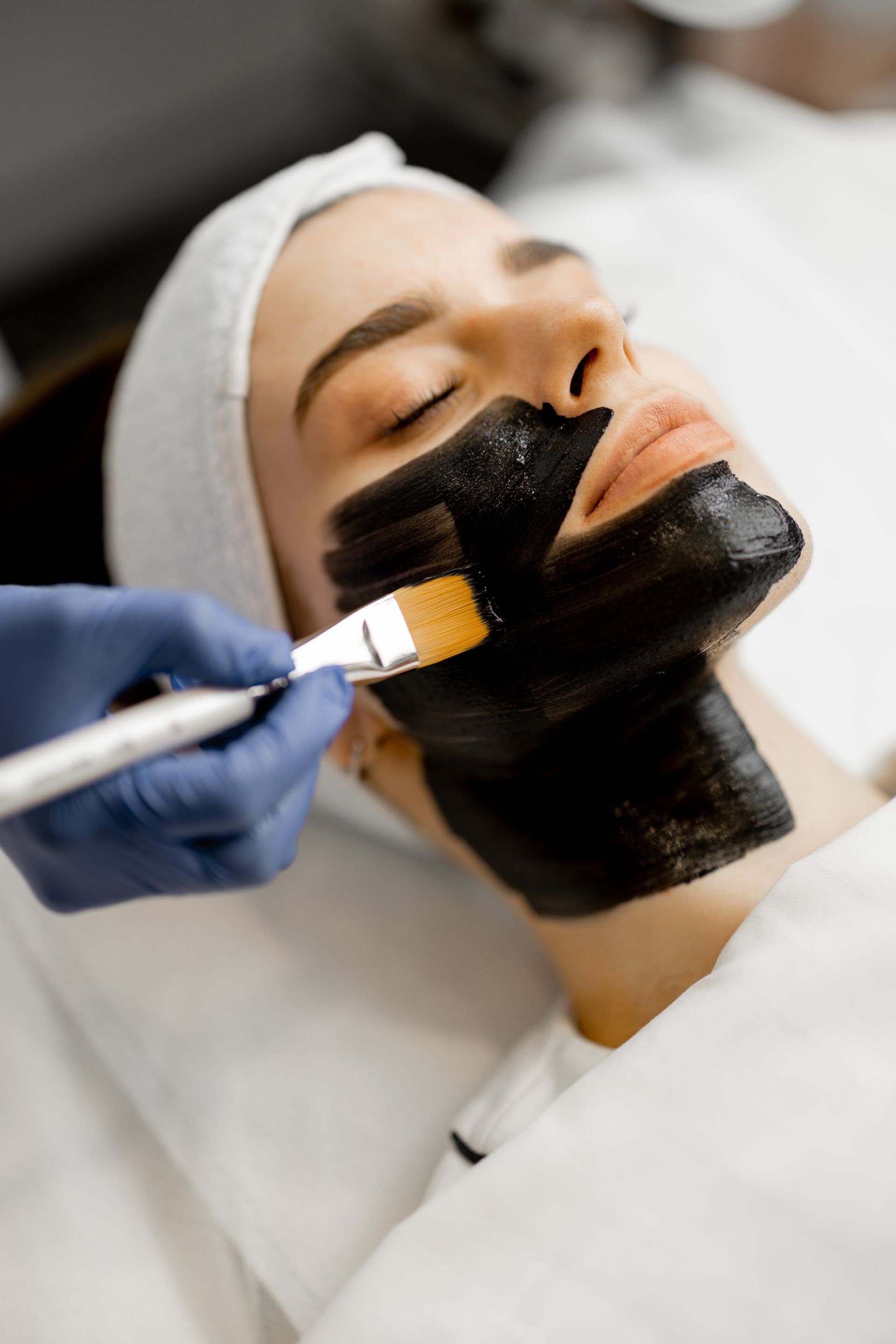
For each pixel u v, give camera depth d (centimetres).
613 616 64
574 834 77
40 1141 84
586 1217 56
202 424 80
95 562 109
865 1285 50
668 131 155
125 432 89
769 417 132
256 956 97
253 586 83
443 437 71
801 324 136
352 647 61
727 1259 52
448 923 99
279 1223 81
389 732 86
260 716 60
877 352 134
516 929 98
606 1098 59
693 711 74
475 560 68
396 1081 88
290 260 81
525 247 79
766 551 63
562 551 65
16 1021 91
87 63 181
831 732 113
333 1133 85
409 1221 59
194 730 52
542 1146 59
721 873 73
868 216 141
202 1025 92
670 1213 54
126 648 59
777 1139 55
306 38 199
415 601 63
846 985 58
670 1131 57
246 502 80
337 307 76
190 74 192
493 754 76
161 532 87
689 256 139
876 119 157
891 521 125
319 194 87
